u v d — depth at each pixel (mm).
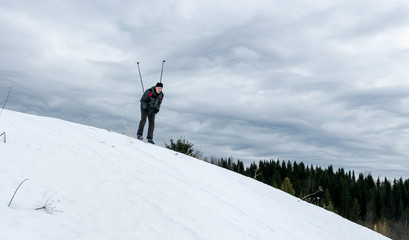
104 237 2809
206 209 4551
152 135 9531
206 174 7145
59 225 2764
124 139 7773
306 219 6977
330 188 64625
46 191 3338
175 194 4641
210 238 3562
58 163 4242
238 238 3941
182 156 8297
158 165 6066
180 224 3643
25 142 4699
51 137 5391
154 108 9469
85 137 6246
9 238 2328
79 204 3299
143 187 4422
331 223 7562
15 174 3496
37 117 6902
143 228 3227
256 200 6734
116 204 3598
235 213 4984
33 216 2768
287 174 76438
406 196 64375
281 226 5457
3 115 5938
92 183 3949
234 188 6945
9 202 2883
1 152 4008
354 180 79000
